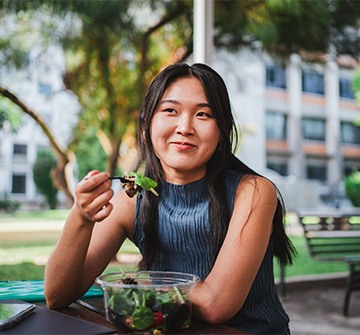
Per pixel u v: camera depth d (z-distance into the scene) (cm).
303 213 433
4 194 1614
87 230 112
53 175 621
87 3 507
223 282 109
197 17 384
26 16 545
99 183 104
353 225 456
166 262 129
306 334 347
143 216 128
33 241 707
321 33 558
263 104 2039
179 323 99
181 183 125
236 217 118
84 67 628
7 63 595
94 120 652
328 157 2212
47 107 1010
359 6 569
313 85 2191
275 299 130
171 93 117
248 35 600
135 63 633
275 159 2120
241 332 102
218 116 118
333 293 482
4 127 625
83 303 124
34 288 138
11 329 93
